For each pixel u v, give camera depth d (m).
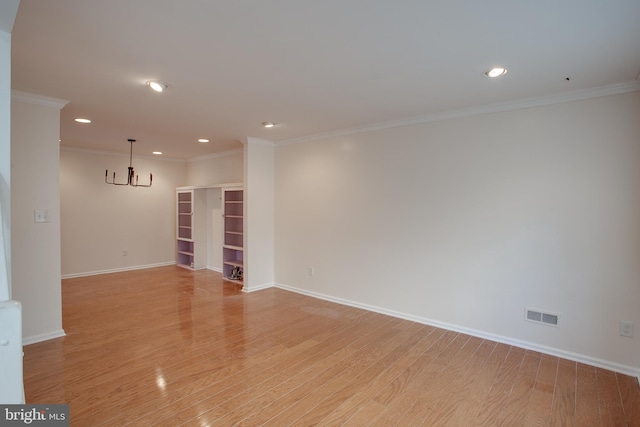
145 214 6.81
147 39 2.03
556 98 2.93
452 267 3.54
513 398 2.33
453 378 2.58
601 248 2.78
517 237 3.15
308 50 2.17
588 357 2.83
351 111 3.52
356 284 4.34
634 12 1.70
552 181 2.98
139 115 3.71
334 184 4.55
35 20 1.80
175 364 2.76
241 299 4.68
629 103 2.65
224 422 2.04
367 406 2.22
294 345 3.16
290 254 5.15
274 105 3.33
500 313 3.26
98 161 6.16
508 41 2.03
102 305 4.34
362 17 1.78
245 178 5.02
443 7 1.68
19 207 3.05
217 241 6.63
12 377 0.99
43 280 3.20
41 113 3.15
